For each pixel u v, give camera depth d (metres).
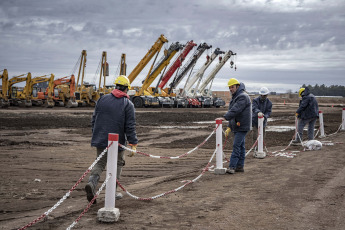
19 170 8.51
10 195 6.22
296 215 4.79
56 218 4.83
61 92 47.28
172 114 33.56
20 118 26.12
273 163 9.24
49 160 10.00
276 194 5.92
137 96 48.22
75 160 10.06
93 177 5.32
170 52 47.69
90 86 48.94
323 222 4.51
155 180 7.52
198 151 12.09
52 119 25.84
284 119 29.59
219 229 4.28
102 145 5.40
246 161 9.75
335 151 11.27
